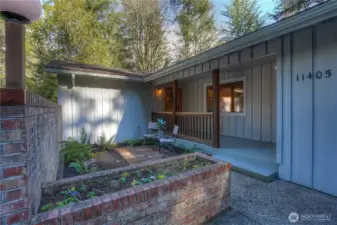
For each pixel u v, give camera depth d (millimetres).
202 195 2156
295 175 3320
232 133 7070
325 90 2910
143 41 15484
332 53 2820
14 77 1279
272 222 2201
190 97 8859
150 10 15109
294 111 3318
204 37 16438
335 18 2729
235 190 3061
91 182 2113
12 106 1122
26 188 1179
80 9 11961
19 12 1244
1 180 1098
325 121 2918
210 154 4887
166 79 6965
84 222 1406
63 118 6207
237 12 15258
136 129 7629
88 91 6609
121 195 1602
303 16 2613
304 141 3184
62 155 4637
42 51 11336
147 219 1721
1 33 8398
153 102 8062
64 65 6191
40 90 10812
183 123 6590
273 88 5652
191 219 2051
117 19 14562
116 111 7164
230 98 7156
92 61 11938
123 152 5754
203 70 5277
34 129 1459
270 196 2840
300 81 3225
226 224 2166
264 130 5980
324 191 2934
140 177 2344
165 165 2717
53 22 11242
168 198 1857
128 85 7426
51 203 1610
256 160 4078
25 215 1178
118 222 1559
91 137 6637
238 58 4219
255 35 3371
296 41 3260
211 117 5363
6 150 1107
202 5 16250
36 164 1518
